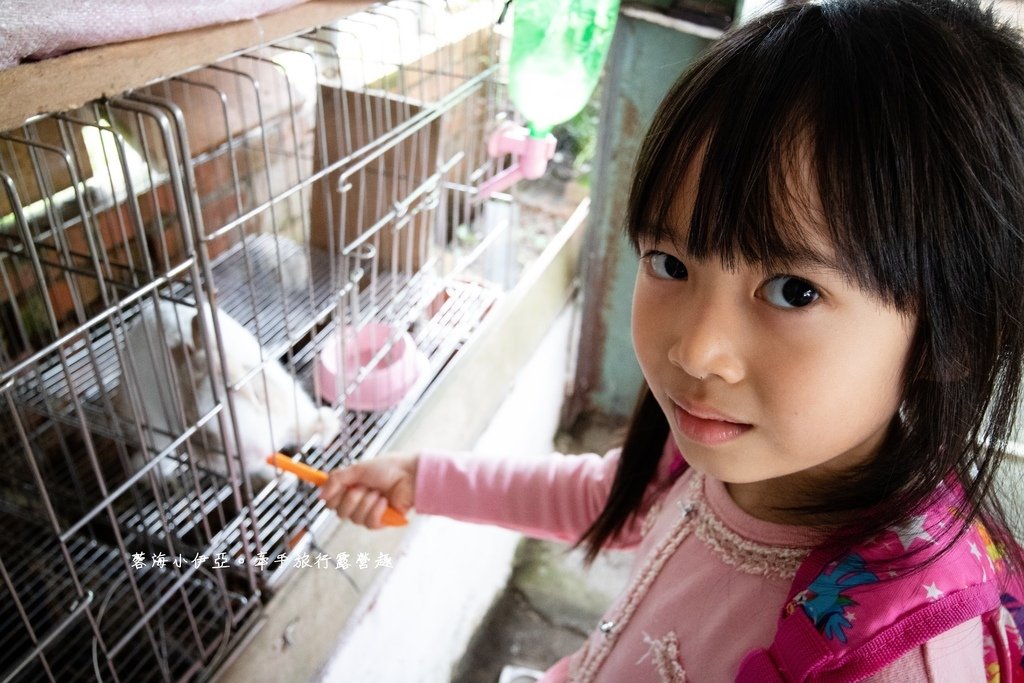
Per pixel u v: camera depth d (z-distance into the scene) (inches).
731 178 15.6
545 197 64.1
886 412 17.9
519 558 59.5
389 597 41.6
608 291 58.2
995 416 18.2
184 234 24.7
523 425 56.7
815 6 16.2
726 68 16.4
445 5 43.3
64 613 33.9
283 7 27.6
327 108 45.4
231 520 37.2
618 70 48.6
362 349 43.3
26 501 37.6
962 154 15.1
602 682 24.3
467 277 54.0
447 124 50.1
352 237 48.7
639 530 28.9
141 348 35.2
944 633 17.7
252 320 43.4
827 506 20.5
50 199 28.0
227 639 32.1
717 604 22.1
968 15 16.4
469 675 53.0
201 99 40.5
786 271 15.7
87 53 20.9
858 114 14.9
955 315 16.2
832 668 17.7
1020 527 23.0
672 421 19.1
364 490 30.5
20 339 37.4
